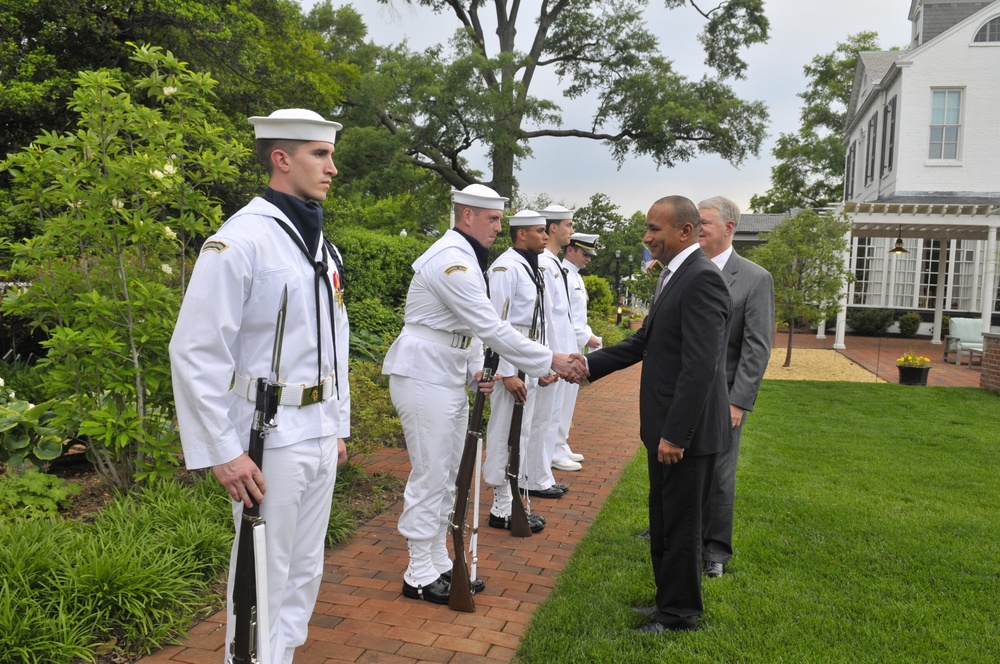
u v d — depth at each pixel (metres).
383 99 20.23
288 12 16.62
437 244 3.55
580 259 6.36
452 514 3.46
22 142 8.68
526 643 3.09
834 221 14.04
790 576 3.87
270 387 2.24
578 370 3.65
